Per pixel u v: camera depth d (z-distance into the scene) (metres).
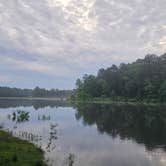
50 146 31.34
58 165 23.05
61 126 50.94
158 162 25.81
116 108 105.44
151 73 155.12
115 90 171.12
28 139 34.88
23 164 20.92
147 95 148.00
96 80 189.62
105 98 173.88
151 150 30.88
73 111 91.56
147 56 187.12
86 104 144.75
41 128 46.88
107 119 64.56
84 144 33.62
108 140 36.91
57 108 109.38
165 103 137.50
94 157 27.11
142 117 68.12
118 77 174.12
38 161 22.19
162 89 138.50
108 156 27.72
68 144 33.19
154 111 87.56
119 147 32.34
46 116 70.50
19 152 24.84
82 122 58.44
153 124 54.25
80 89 197.12
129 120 61.81
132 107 111.69
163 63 168.38
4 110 91.25
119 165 24.56
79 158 26.41
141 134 42.09
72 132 43.44
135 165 24.70
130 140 36.94
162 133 43.06
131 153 29.28
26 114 63.66
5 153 23.27
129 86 155.75
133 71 166.75
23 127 47.62
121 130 46.47
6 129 43.22
